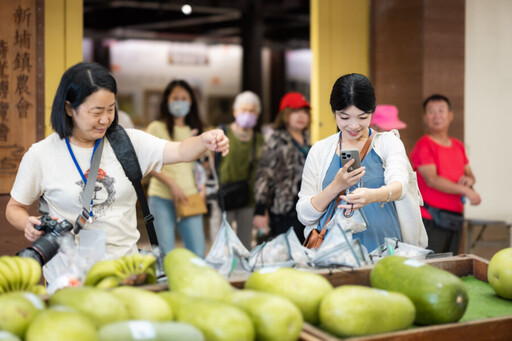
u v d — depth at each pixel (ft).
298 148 15.87
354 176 8.21
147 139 8.52
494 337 5.58
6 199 14.78
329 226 8.28
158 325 4.40
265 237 16.07
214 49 46.80
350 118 8.43
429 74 18.35
